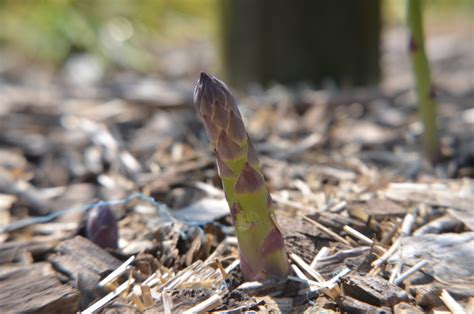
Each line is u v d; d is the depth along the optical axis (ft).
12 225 1.92
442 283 1.56
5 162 2.41
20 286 1.56
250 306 1.51
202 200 1.96
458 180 2.09
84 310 1.55
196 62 5.13
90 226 1.74
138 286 1.60
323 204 1.91
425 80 2.16
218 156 1.50
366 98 2.92
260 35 3.23
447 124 2.59
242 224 1.53
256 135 2.56
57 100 3.24
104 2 5.42
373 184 2.02
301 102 2.87
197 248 1.69
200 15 6.69
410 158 2.29
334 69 3.24
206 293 1.55
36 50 5.14
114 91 3.50
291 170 2.20
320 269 1.62
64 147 2.50
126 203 1.99
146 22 5.94
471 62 4.83
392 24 7.15
